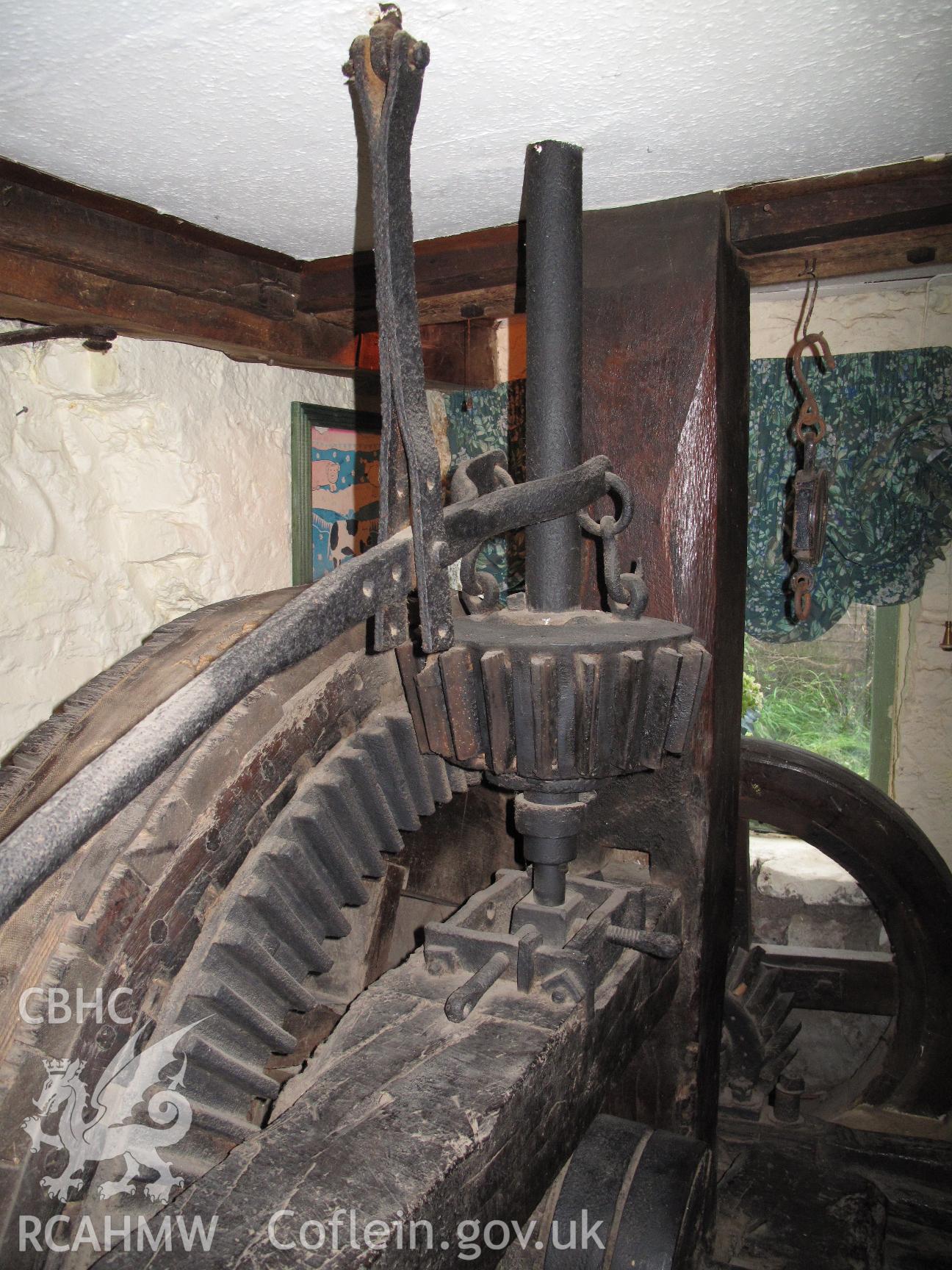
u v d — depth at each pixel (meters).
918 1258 1.54
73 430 1.59
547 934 0.97
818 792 1.96
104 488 1.65
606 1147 1.07
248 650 0.66
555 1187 1.02
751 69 0.80
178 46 0.73
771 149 1.00
